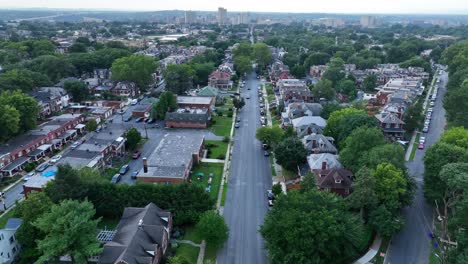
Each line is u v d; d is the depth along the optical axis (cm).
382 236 7075
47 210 6694
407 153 11475
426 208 8338
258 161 10938
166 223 6981
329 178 8306
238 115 15650
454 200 6919
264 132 11475
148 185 7719
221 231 6700
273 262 5994
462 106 12250
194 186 7725
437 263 6556
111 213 7688
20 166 10250
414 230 7550
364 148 8788
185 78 18238
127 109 16200
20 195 8994
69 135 12512
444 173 6900
